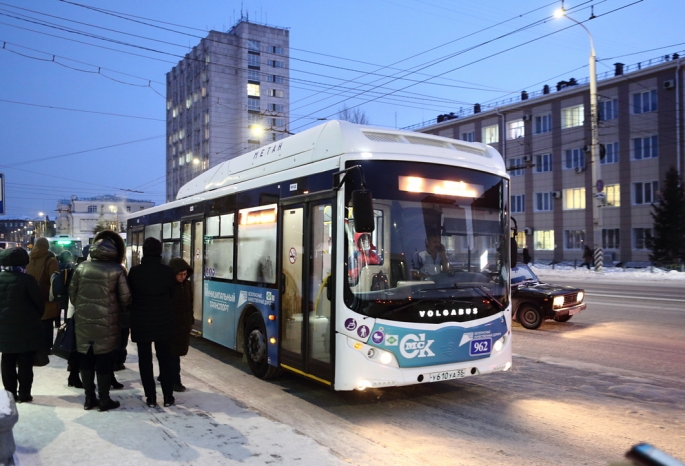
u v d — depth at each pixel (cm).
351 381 584
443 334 616
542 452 509
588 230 4094
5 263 592
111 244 582
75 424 534
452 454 502
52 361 851
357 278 595
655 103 3688
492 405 662
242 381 776
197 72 8481
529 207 4488
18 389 630
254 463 446
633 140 3819
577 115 4156
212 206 945
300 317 673
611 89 3919
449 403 671
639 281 2697
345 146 623
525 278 1370
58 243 2264
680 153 3556
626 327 1236
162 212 1208
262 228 775
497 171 695
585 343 1058
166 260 1166
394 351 593
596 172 2883
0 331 588
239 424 544
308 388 738
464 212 659
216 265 921
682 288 2261
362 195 549
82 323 562
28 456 451
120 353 798
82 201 9606
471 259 655
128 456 456
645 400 679
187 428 529
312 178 664
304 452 471
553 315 1213
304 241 671
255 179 807
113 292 568
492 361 655
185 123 8981
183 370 845
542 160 4397
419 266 621
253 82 8194
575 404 665
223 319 881
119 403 602
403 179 626
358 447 516
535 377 800
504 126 4653
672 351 970
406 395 708
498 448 519
